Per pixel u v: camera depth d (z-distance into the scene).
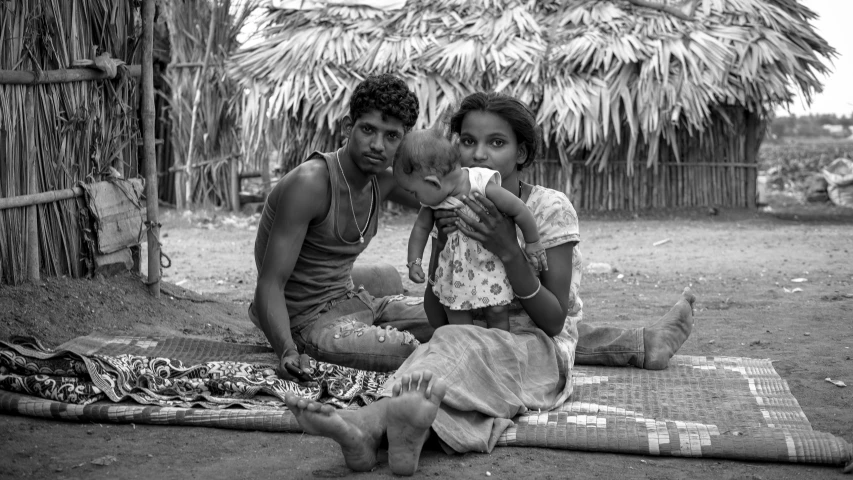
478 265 3.38
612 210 14.62
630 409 3.48
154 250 5.50
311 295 4.04
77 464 2.83
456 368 3.07
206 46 14.42
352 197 3.96
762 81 13.19
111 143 5.32
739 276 8.30
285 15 14.76
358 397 3.44
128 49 5.49
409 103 3.73
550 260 3.45
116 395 3.36
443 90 13.20
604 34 13.41
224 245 11.22
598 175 14.59
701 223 13.51
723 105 14.45
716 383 3.93
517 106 3.42
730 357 4.49
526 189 3.55
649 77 12.97
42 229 4.89
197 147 14.73
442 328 3.24
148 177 5.49
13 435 3.06
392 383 3.03
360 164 3.80
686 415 3.40
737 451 2.99
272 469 2.83
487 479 2.79
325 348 3.90
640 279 8.21
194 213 14.27
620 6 14.04
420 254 3.43
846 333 5.41
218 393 3.51
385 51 13.62
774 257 9.66
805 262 9.20
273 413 3.24
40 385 3.39
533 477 2.82
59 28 4.84
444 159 3.21
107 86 5.26
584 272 8.72
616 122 13.06
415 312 4.27
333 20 14.21
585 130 13.01
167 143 15.33
